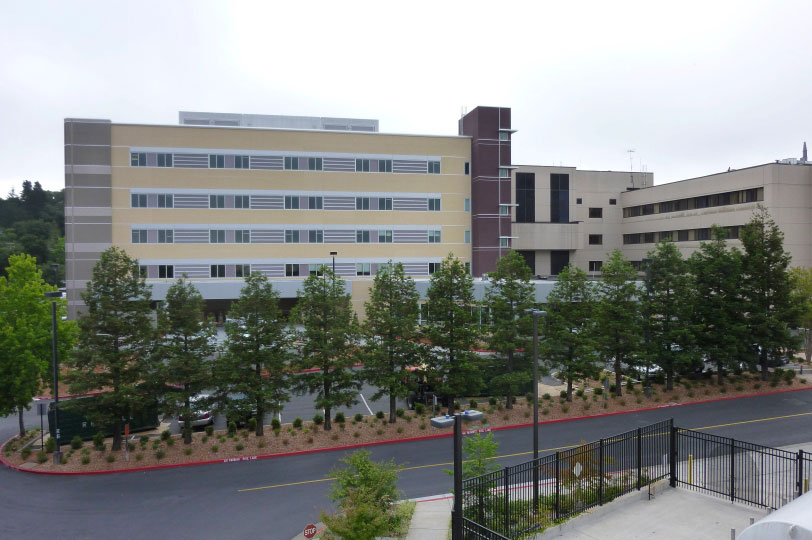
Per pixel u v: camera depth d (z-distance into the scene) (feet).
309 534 54.75
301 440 94.43
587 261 281.74
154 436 98.48
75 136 184.14
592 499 60.85
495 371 111.55
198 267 192.85
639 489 64.08
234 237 195.62
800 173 205.26
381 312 100.89
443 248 214.48
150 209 188.96
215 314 205.77
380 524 50.11
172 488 76.64
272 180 198.59
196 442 93.30
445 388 100.22
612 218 285.84
